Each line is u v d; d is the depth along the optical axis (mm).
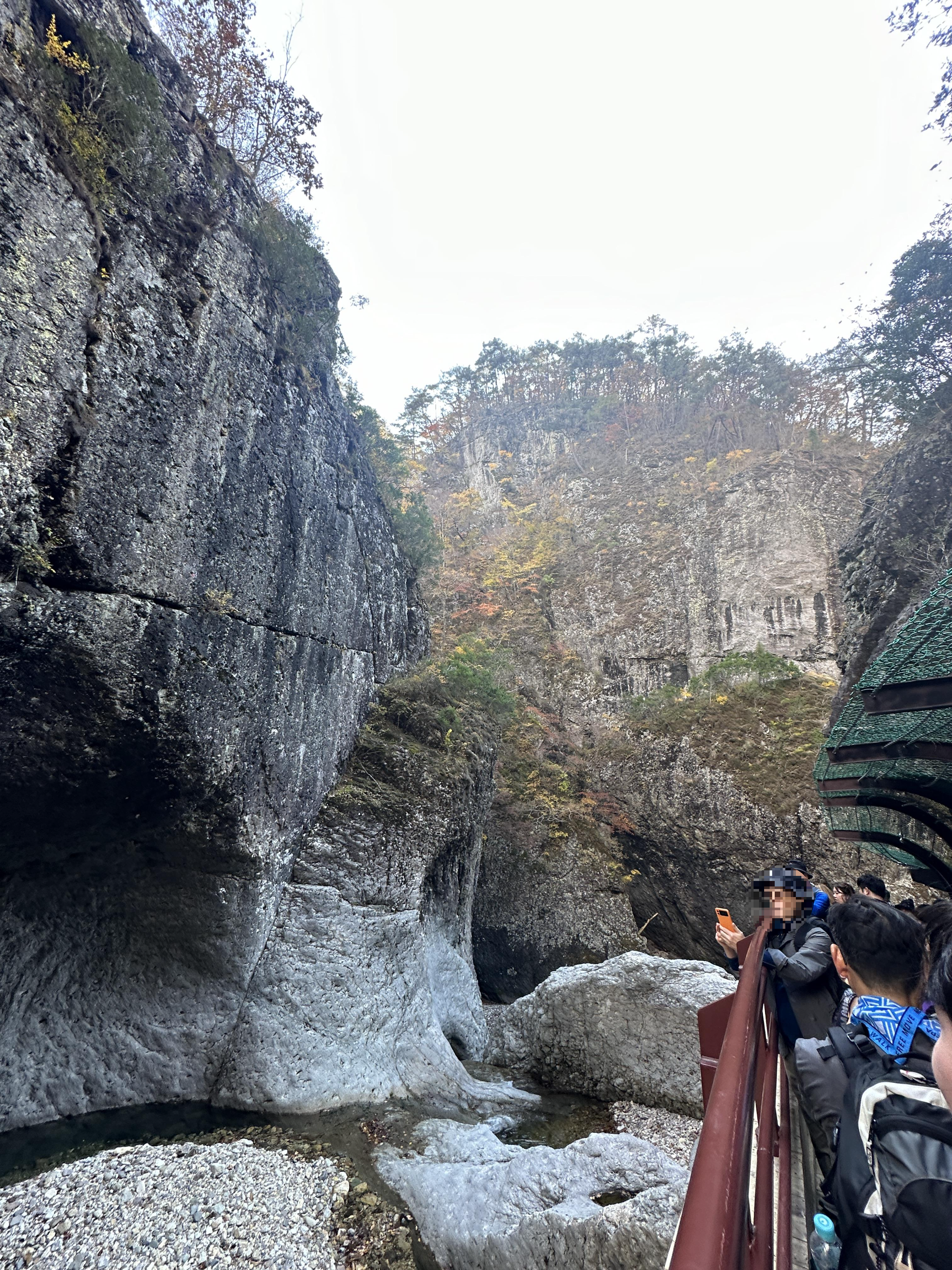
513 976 20047
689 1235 771
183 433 7219
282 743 9211
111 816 6980
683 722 24906
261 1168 6340
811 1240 1700
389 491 17844
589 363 58156
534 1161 5902
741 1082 1332
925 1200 1202
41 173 5574
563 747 27297
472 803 14508
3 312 5160
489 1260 5035
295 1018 8375
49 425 5578
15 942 7094
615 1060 9344
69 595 5785
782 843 20312
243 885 8305
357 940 9367
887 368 19812
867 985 1901
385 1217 5797
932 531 15750
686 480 41688
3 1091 6844
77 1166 6090
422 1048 9609
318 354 11359
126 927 7945
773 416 45719
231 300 8344
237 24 9383
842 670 19547
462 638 23766
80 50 6375
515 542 42562
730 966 3621
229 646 7926
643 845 24141
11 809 6129
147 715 6621
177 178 7680
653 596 35969
